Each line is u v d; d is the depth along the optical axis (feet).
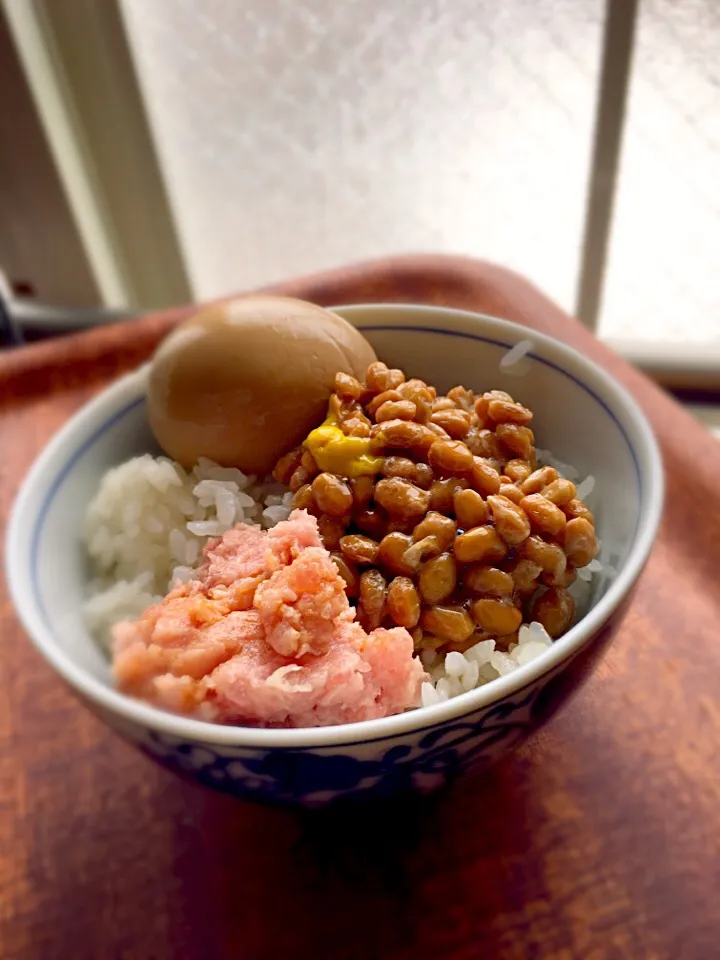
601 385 0.51
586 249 1.22
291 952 0.43
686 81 1.07
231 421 0.53
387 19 1.11
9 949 0.44
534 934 0.43
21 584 0.43
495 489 0.47
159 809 0.49
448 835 0.47
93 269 1.29
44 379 0.79
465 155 1.22
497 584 0.45
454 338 0.58
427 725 0.36
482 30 1.10
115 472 0.53
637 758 0.49
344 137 1.23
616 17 1.01
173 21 1.14
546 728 0.50
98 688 0.38
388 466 0.49
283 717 0.39
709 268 1.24
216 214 1.34
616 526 0.48
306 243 1.36
